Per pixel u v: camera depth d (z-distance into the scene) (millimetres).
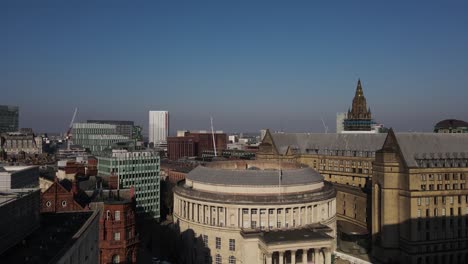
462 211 137125
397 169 136750
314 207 130625
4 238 63000
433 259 133125
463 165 140625
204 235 128000
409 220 131375
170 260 138500
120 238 113312
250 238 115625
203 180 135625
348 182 193625
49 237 71375
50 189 116062
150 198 199000
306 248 110375
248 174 131625
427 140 144625
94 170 180125
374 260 139500
